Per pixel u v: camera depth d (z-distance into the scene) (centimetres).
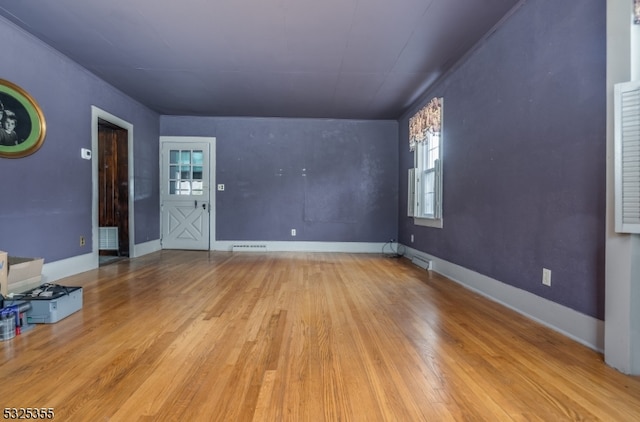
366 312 262
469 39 318
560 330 221
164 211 612
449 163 395
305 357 184
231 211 615
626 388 153
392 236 617
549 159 232
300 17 282
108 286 339
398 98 495
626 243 165
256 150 614
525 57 257
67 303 246
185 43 330
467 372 168
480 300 298
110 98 449
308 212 617
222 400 143
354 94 479
